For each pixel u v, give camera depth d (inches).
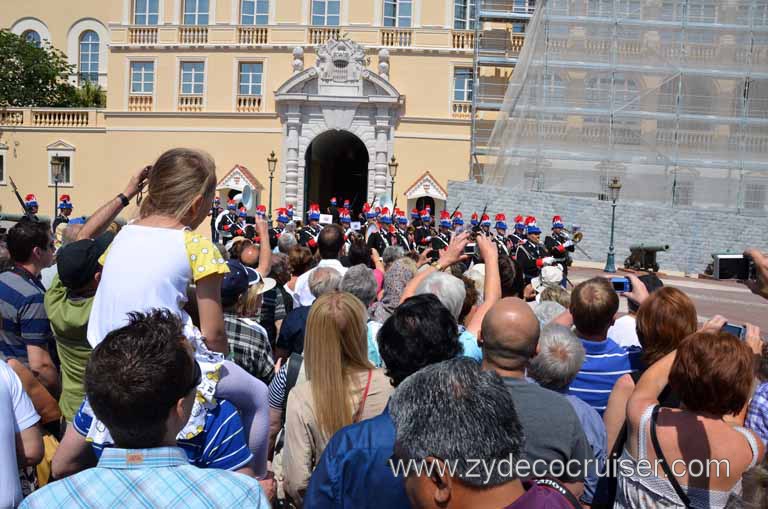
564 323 240.8
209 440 156.8
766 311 890.7
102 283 157.9
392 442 141.5
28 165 1739.7
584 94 1455.5
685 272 1363.2
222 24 1664.6
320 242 402.9
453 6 1648.6
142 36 1688.0
